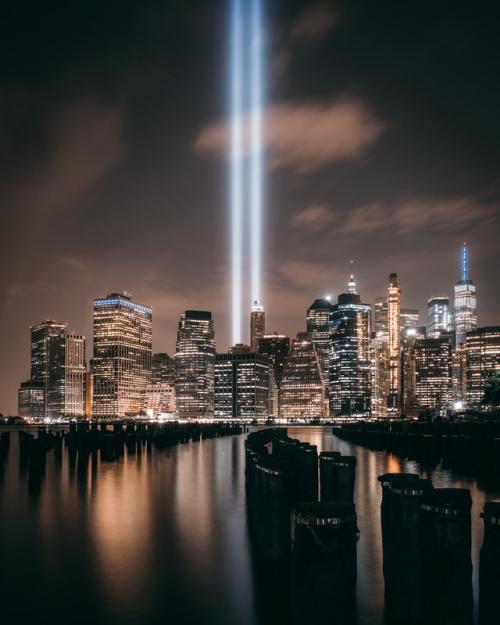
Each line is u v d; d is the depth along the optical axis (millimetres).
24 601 15148
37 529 24234
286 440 25734
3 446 67062
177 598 15250
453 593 9414
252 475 24562
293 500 19203
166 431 99188
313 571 9180
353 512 9422
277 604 14719
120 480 42688
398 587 11648
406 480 12008
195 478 43781
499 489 33906
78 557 19500
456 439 50219
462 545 9492
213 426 155875
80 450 70875
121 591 15875
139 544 21281
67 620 13812
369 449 86250
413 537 11586
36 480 42750
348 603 9180
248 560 18859
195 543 21312
